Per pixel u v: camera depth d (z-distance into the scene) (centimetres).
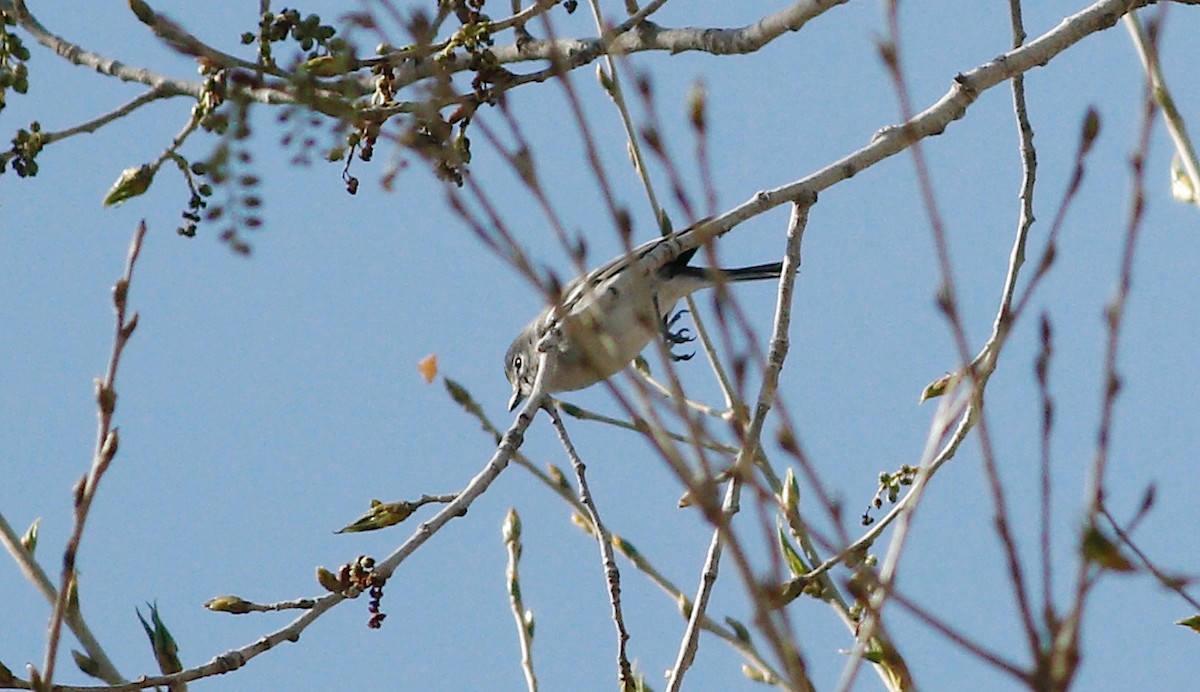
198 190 957
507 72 940
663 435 431
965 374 445
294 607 844
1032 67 958
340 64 873
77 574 945
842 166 936
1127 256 436
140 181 963
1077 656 375
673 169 448
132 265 628
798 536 973
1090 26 956
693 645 803
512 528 1121
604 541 962
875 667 819
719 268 439
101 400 630
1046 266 473
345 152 891
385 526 951
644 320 447
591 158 453
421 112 614
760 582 419
